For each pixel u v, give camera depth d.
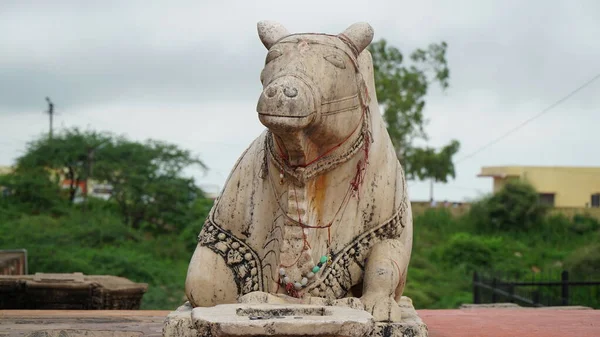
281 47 3.44
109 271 17.78
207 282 3.74
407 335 3.30
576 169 37.00
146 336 4.61
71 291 8.19
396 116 27.64
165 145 26.73
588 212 28.66
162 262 20.42
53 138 27.09
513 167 37.34
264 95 3.19
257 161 3.80
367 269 3.61
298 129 3.22
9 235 19.59
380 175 3.77
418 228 27.88
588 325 5.37
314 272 3.54
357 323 2.80
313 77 3.33
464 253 23.28
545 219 27.98
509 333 4.86
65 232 20.81
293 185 3.56
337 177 3.61
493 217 27.84
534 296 12.33
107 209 25.48
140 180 25.27
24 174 26.08
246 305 3.10
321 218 3.62
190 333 3.20
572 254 21.39
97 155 26.12
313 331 2.76
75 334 4.62
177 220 24.89
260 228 3.72
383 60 28.53
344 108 3.46
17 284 8.19
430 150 28.27
